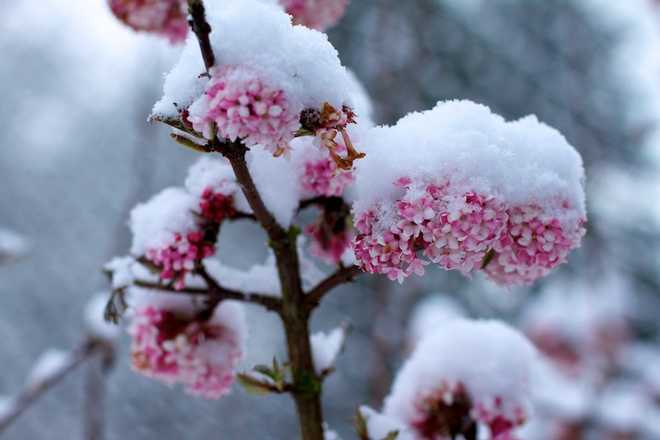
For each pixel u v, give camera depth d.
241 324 1.82
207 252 1.56
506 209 1.31
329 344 1.69
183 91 1.25
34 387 3.09
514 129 1.41
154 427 7.96
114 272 1.71
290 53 1.23
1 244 3.22
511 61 10.52
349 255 1.73
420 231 1.26
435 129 1.35
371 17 8.08
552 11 10.30
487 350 1.89
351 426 1.81
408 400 1.91
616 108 10.52
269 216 1.49
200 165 1.66
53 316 9.86
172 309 1.75
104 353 3.19
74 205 10.95
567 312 5.87
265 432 8.09
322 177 1.57
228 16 1.23
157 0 2.17
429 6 6.31
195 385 1.77
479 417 1.83
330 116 1.22
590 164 7.77
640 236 9.99
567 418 5.12
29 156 11.60
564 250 1.36
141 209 1.67
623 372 5.74
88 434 3.24
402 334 5.29
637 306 9.20
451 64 10.31
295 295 1.56
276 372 1.52
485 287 9.40
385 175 1.31
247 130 1.17
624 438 5.25
